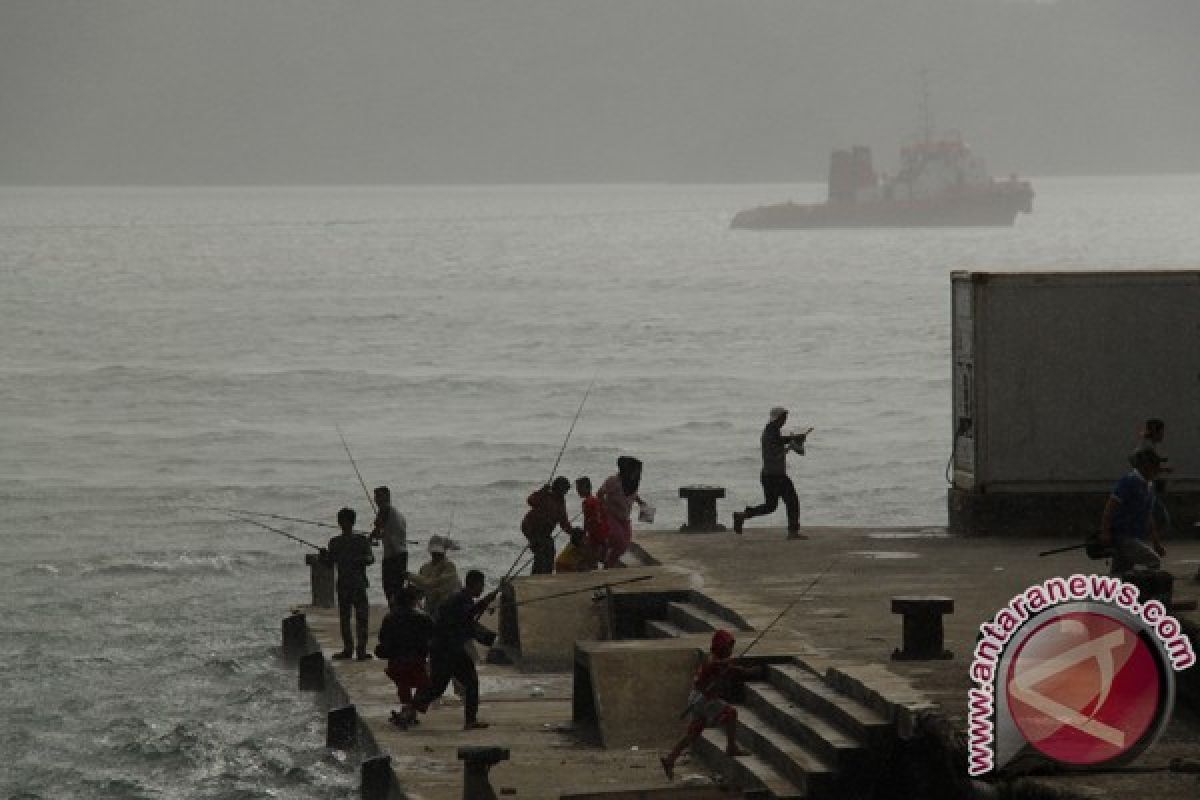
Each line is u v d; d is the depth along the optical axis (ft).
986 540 213.46
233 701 197.88
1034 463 214.90
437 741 158.51
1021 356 214.07
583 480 216.33
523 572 274.36
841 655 151.02
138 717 191.42
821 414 508.53
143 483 396.16
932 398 540.93
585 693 162.09
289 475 406.82
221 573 284.41
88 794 163.94
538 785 141.38
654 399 559.79
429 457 433.89
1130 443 214.07
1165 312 213.46
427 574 180.75
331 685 190.49
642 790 127.75
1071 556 199.11
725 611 173.99
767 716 144.05
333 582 236.22
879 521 330.34
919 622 146.82
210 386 612.70
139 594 268.41
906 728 125.59
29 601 262.67
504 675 188.03
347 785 159.84
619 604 187.32
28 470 420.77
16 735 185.47
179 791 163.63
